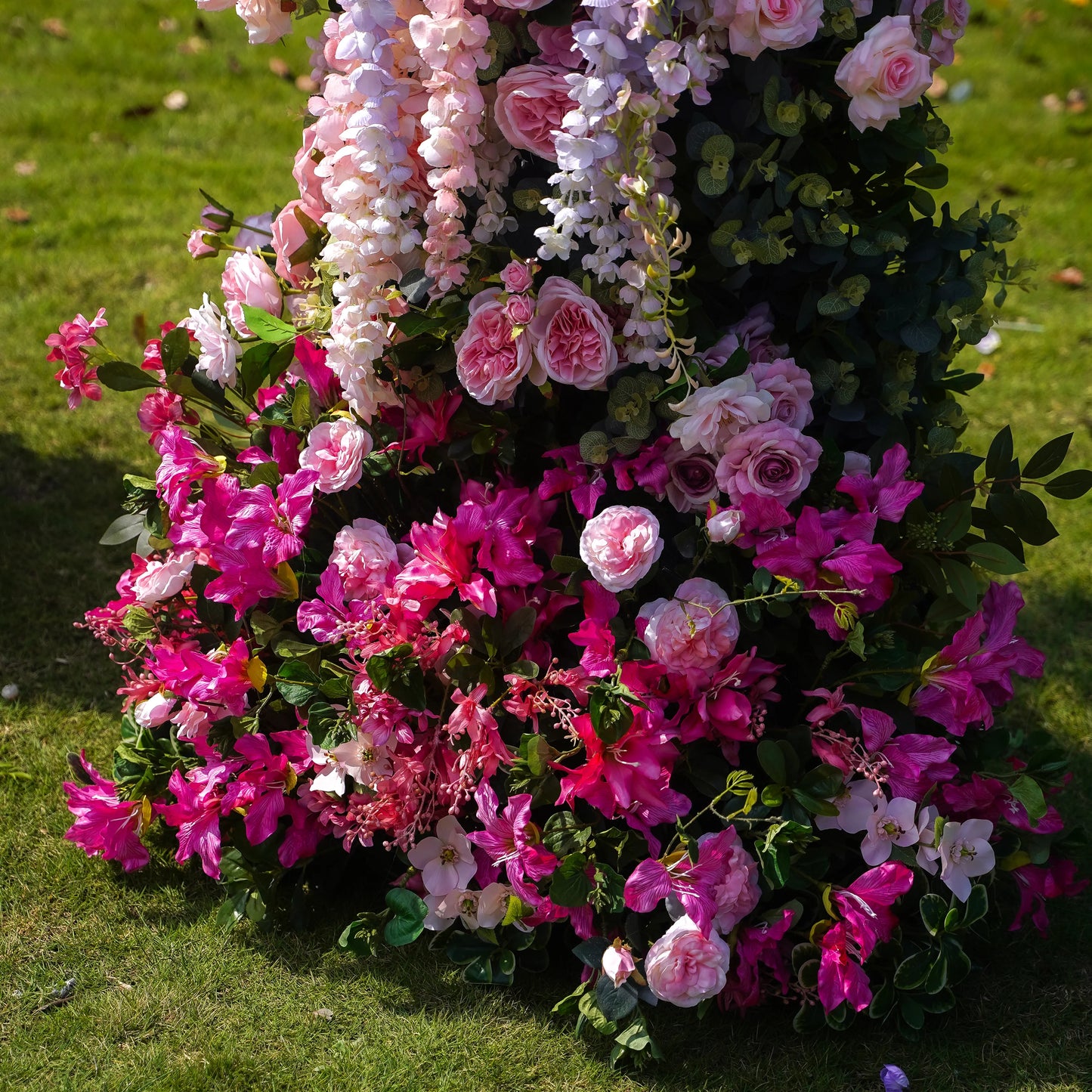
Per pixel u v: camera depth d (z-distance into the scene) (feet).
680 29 6.30
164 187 17.61
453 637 6.93
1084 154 20.40
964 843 6.86
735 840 6.57
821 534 6.55
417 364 7.30
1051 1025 7.04
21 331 14.16
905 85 6.47
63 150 18.60
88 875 7.87
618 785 6.49
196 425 8.01
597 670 6.64
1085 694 9.95
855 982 6.59
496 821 6.70
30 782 8.60
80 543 11.12
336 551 7.13
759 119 6.77
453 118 6.49
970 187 19.20
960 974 6.77
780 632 7.10
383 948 7.42
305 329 7.45
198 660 7.10
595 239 6.45
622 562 6.47
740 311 7.27
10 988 7.03
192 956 7.29
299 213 7.75
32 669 9.66
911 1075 6.69
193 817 7.23
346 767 7.04
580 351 6.68
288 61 22.16
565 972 7.30
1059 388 14.30
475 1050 6.73
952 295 7.18
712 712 6.73
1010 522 7.02
